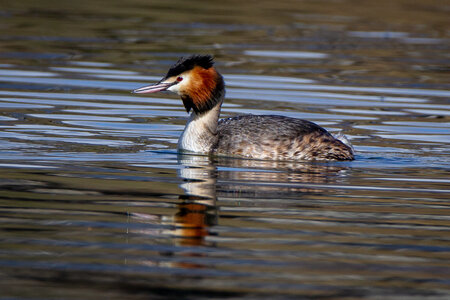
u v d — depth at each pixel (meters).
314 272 8.74
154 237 9.71
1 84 20.19
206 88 14.83
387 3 37.16
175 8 33.78
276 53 25.62
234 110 18.38
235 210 10.98
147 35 27.59
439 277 8.70
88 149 14.70
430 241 9.91
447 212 11.23
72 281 8.26
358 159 14.67
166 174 13.02
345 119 18.00
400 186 12.70
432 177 13.39
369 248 9.59
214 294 8.02
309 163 14.27
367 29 30.81
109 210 10.78
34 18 29.92
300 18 32.56
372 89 21.28
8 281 8.20
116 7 33.28
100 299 7.80
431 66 24.64
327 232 10.14
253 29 29.69
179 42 26.44
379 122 17.83
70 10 32.12
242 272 8.66
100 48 25.23
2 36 26.27
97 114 17.77
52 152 14.30
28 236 9.61
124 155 14.38
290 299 7.96
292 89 20.88
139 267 8.72
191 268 8.73
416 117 18.41
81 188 11.89
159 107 18.91
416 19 33.44
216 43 26.67
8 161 13.46
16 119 16.81
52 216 10.44
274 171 13.48
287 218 10.69
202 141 14.90
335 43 27.80
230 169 13.55
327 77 22.56
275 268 8.80
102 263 8.80
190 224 10.27
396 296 8.12
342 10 35.00
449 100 20.33
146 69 22.44
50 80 20.88
